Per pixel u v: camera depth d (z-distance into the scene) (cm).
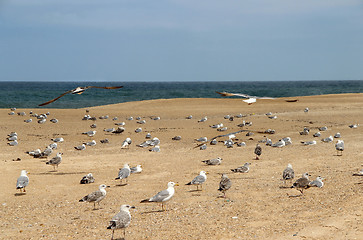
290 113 6025
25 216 1844
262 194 2077
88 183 2464
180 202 1989
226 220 1659
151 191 2241
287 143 3816
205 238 1449
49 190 2319
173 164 3014
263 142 4009
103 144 4050
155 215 1784
